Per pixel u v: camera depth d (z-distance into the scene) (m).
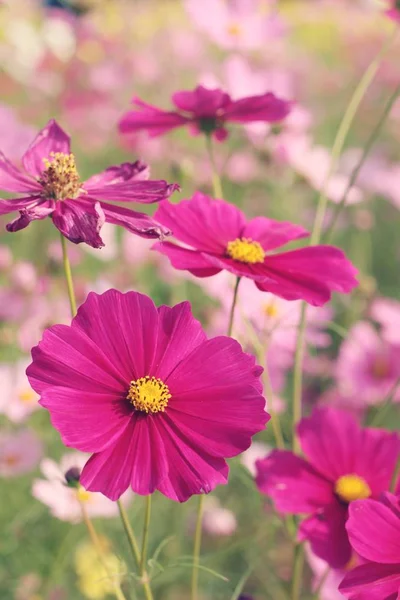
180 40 1.56
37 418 0.86
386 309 0.88
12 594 0.80
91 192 0.57
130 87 1.53
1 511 0.83
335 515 0.60
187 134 1.32
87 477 0.51
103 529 0.84
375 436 0.62
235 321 0.78
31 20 1.63
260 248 0.59
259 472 0.61
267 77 0.97
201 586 0.84
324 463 0.61
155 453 0.51
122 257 0.98
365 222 1.23
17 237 1.10
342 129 0.68
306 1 2.36
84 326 0.53
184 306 0.55
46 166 0.59
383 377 0.85
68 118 1.46
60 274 0.88
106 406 0.52
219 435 0.52
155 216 0.59
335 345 1.00
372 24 2.02
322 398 0.88
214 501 0.85
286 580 0.84
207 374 0.53
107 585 0.76
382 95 1.71
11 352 0.89
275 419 0.67
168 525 0.84
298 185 0.97
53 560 0.81
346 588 0.52
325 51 2.11
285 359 0.80
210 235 0.60
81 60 1.51
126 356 0.54
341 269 0.59
